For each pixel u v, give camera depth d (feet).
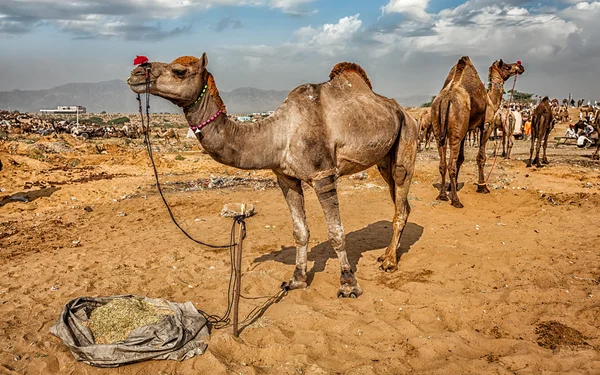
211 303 18.57
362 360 14.30
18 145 74.79
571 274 20.61
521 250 24.14
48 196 43.45
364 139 18.80
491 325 16.44
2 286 21.04
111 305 16.42
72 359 14.38
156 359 14.19
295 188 19.40
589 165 56.59
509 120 63.21
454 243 25.80
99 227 32.12
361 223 30.78
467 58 34.42
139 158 71.56
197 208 36.78
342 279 19.13
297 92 18.47
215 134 16.24
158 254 25.39
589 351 14.20
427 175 48.06
